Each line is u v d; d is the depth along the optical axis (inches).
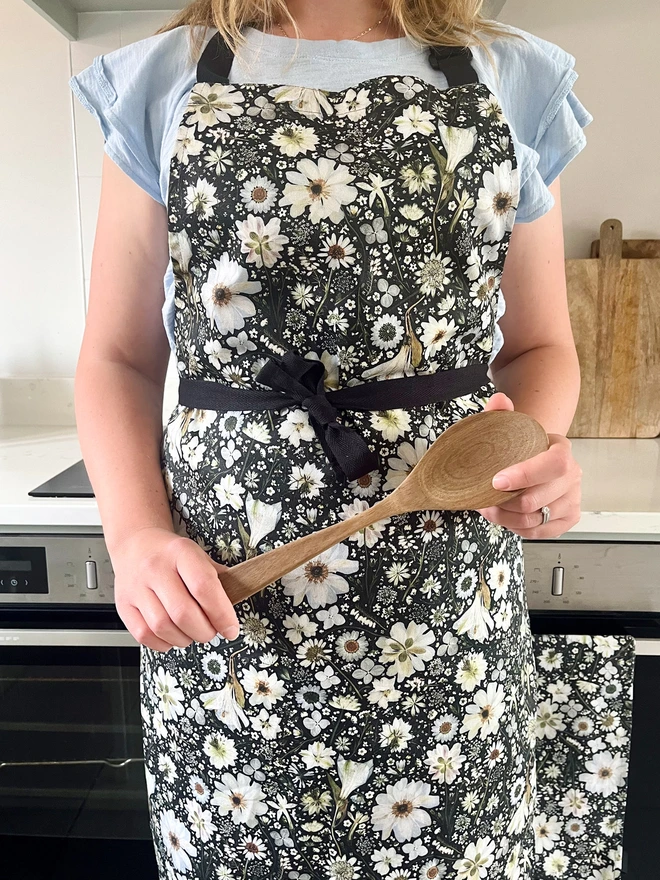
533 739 26.6
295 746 22.0
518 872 25.7
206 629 18.2
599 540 35.4
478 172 21.8
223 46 23.1
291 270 21.0
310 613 21.4
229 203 20.9
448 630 22.1
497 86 24.0
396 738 22.0
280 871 23.0
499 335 26.5
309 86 22.5
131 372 25.7
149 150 23.3
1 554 36.8
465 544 22.4
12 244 56.0
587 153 52.8
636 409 51.7
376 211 21.0
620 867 37.1
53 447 50.3
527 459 20.6
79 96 23.9
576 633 35.9
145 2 49.8
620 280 50.0
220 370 22.4
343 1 24.2
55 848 40.6
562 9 50.9
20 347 57.8
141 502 22.6
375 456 21.4
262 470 21.5
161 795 25.3
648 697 36.4
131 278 24.8
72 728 38.9
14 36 52.6
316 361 21.3
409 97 21.8
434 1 24.6
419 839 22.7
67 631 36.8
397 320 21.4
